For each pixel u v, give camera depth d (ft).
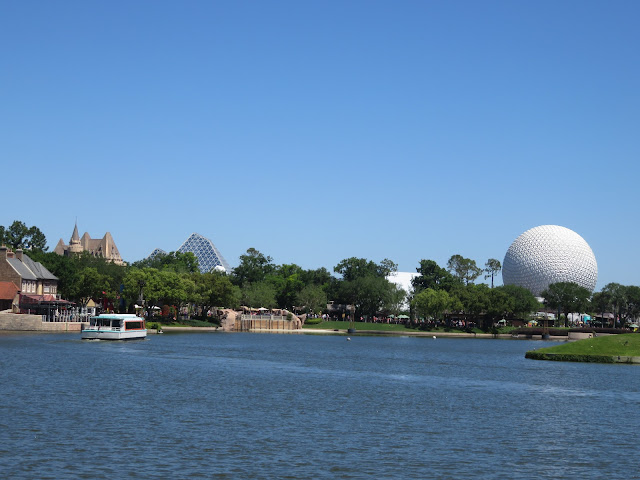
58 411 164.66
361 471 119.24
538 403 205.57
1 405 170.30
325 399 202.49
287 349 433.48
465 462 127.34
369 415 175.11
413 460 127.75
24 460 119.75
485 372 303.68
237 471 116.98
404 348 488.02
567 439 150.30
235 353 379.76
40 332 502.38
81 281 615.16
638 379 278.26
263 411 175.83
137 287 604.08
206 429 149.48
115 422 153.58
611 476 120.37
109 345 399.65
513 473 120.67
